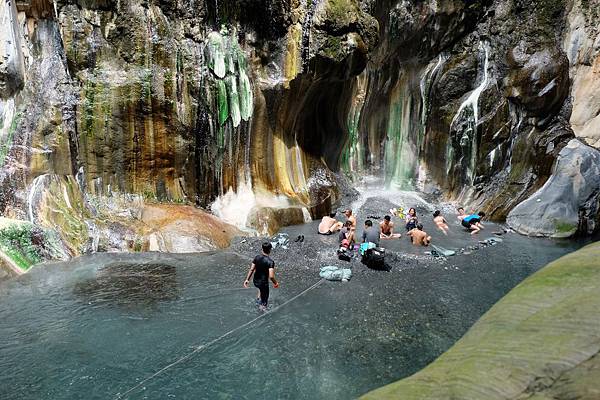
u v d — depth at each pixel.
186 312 7.85
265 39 13.93
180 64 12.66
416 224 13.03
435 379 3.85
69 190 11.16
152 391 5.76
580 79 15.23
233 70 13.29
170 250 10.83
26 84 11.29
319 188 15.20
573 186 13.73
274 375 6.13
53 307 7.90
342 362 6.46
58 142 11.20
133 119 12.12
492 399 3.39
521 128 15.68
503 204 14.91
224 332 7.22
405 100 18.38
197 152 13.10
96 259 10.16
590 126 14.92
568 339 3.89
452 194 16.84
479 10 17.14
